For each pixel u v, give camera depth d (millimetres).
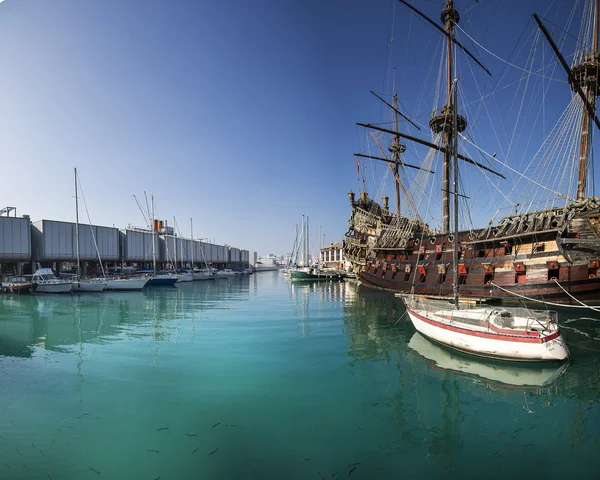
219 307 41875
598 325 24906
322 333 25578
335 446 10297
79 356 20000
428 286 41000
